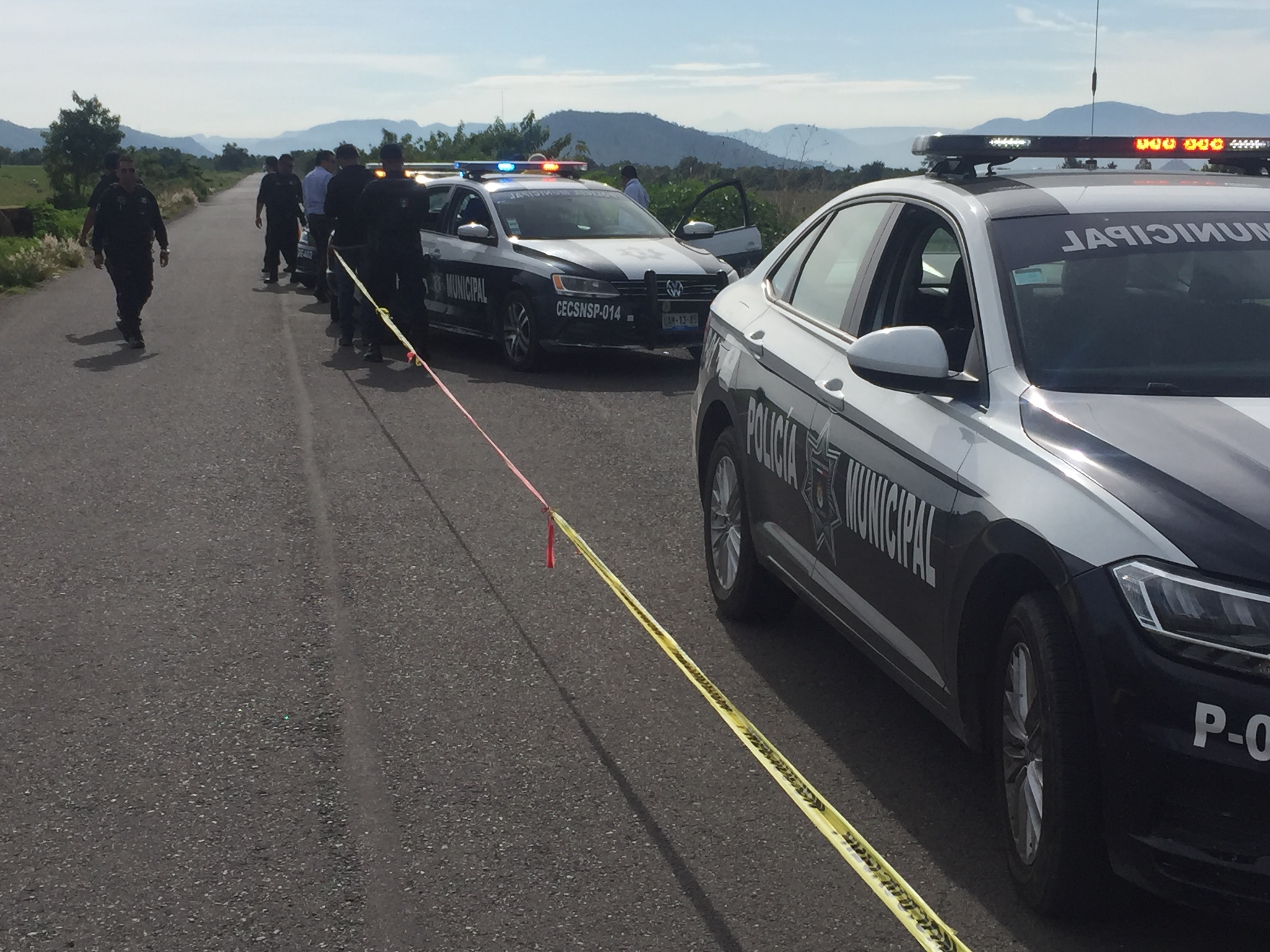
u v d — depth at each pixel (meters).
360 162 13.12
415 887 3.42
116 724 4.47
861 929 3.21
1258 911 2.76
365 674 4.91
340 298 13.19
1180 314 3.79
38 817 3.83
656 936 3.18
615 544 6.55
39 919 3.29
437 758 4.20
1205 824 2.79
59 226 31.12
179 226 38.06
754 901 3.34
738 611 5.35
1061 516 3.08
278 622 5.46
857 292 4.64
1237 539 2.84
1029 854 3.24
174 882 3.46
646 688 4.75
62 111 82.31
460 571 6.11
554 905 3.33
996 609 3.45
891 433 3.89
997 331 3.75
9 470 8.06
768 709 4.57
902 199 4.66
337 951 3.14
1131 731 2.85
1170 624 2.81
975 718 3.58
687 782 4.02
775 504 4.86
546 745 4.29
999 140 4.57
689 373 11.95
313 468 8.09
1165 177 4.57
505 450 8.59
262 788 4.00
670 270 11.65
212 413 9.80
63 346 13.29
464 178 13.48
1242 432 3.25
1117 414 3.36
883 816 3.79
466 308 12.69
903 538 3.78
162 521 6.96
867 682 4.80
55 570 6.15
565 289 11.50
